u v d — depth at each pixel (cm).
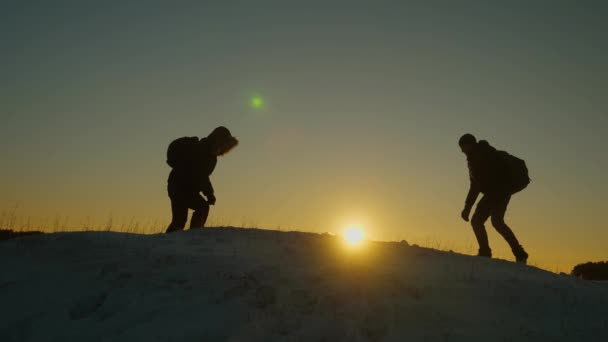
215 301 475
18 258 619
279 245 661
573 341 438
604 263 1227
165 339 426
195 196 863
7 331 463
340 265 568
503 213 823
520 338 433
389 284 516
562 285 595
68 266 582
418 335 429
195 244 659
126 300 488
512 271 642
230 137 872
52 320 473
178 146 859
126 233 732
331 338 422
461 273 584
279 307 461
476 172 827
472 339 425
